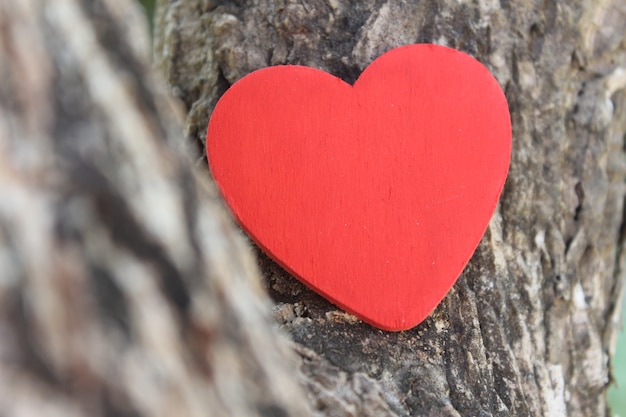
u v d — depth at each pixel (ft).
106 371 0.68
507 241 1.12
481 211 1.07
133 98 0.78
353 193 1.05
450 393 1.04
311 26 1.11
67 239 0.68
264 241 1.05
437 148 1.07
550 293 1.14
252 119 1.06
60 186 0.69
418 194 1.06
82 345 0.67
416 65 1.08
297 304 1.06
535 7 1.13
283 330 1.04
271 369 0.81
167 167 0.78
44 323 0.66
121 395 0.68
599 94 1.17
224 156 1.05
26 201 0.67
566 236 1.17
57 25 0.74
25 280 0.66
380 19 1.10
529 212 1.13
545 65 1.14
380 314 1.05
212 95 1.14
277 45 1.12
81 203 0.69
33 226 0.67
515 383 1.07
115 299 0.70
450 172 1.07
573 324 1.17
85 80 0.73
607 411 1.21
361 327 1.05
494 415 1.05
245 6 1.13
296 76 1.06
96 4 0.78
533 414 1.08
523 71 1.13
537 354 1.12
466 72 1.08
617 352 1.65
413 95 1.07
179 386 0.73
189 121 1.15
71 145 0.70
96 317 0.69
